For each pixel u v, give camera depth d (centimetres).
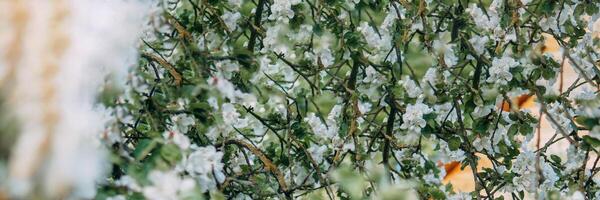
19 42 166
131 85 270
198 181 274
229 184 341
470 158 361
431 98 356
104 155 239
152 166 251
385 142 358
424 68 359
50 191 163
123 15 207
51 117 164
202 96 295
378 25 360
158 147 255
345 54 358
